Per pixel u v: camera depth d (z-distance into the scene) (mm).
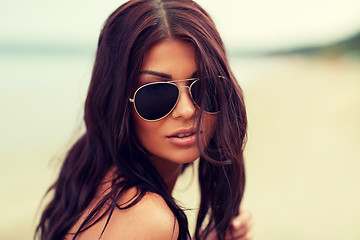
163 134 1096
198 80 1055
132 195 1042
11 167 7934
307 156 7461
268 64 48469
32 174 7438
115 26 1121
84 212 1166
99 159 1242
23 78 28000
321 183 5734
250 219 1635
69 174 1364
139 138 1162
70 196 1317
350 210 4582
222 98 1104
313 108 13961
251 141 9203
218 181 1352
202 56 1039
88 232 1037
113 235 967
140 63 1037
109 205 1049
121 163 1146
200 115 1054
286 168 6703
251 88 23469
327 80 22625
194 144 1115
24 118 14133
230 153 1167
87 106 1247
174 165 1440
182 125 1074
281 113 13625
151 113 1061
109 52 1132
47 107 16484
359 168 6336
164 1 1084
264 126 11227
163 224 958
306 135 9516
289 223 4289
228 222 1355
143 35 1027
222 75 1115
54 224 1285
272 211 4688
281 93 19969
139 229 948
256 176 6332
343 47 38594
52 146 9875
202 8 1167
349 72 24453
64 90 21828
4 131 11930
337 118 11383
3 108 16219
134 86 1063
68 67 37562
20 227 4695
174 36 1027
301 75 27844
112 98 1133
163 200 1069
